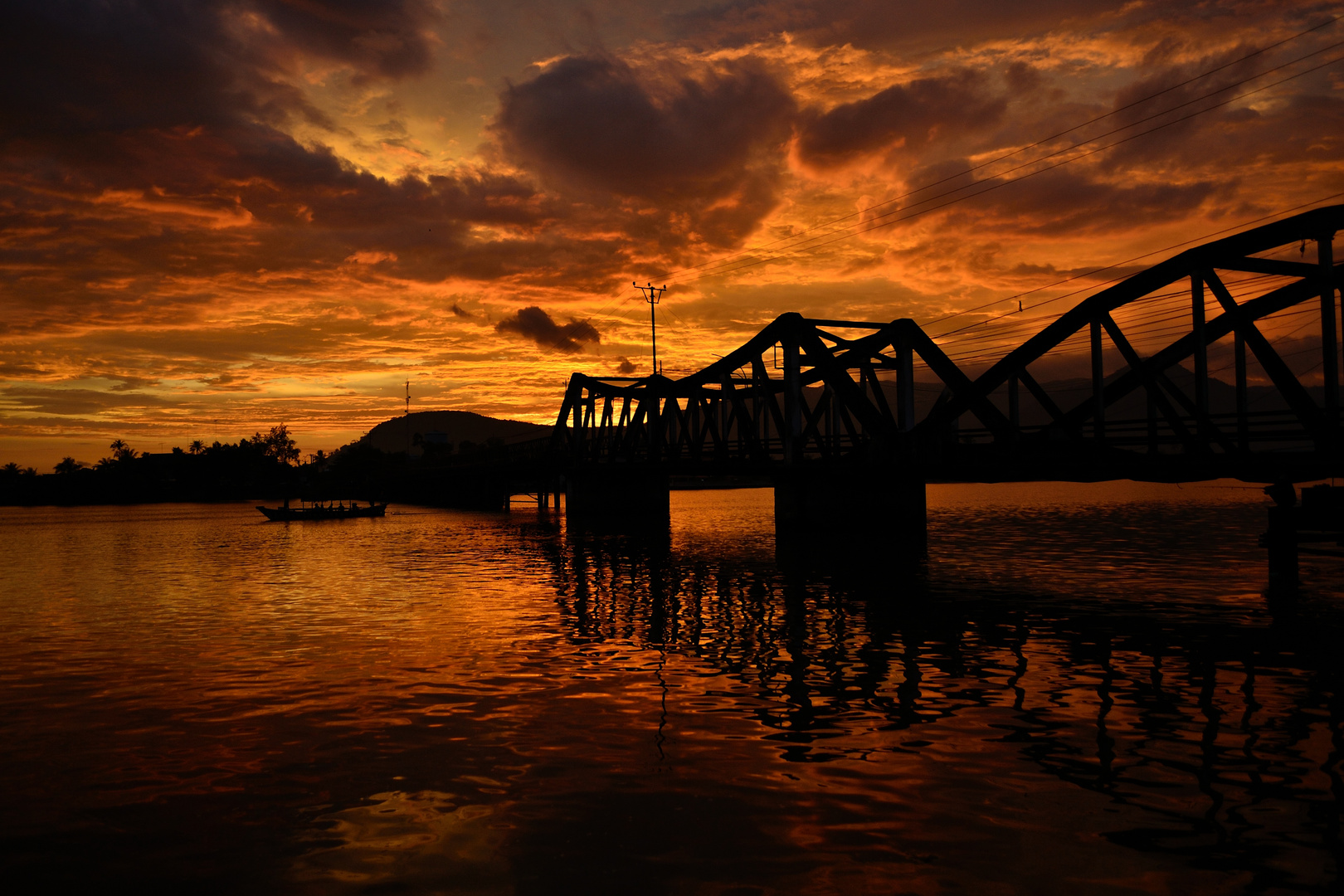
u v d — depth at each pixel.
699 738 14.53
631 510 83.06
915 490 47.06
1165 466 30.34
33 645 24.06
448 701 17.14
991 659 20.05
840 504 48.84
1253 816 11.05
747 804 11.66
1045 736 14.32
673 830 10.88
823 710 16.05
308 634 24.97
